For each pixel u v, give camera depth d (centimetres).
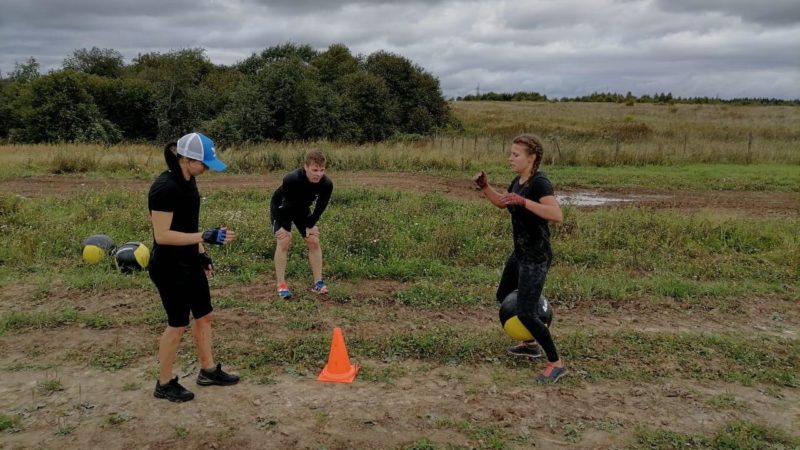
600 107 7075
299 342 558
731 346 580
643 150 2344
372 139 3547
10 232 929
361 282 759
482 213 1141
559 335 596
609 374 516
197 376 496
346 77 3731
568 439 418
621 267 854
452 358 540
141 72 4841
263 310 647
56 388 474
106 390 473
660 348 571
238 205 1224
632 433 427
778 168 2161
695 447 412
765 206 1406
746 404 474
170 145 416
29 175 1725
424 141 2780
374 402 461
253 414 440
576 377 507
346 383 491
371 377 500
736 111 6488
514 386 492
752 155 2361
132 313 638
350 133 3384
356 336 582
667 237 991
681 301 721
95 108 3881
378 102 3603
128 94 4178
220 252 852
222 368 509
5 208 1054
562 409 457
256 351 542
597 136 3609
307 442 405
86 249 816
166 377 454
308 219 692
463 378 504
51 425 423
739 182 1770
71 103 3775
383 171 1956
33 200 1198
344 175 1823
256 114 3145
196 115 4184
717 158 2361
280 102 3194
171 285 431
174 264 429
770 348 584
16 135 3753
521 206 457
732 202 1466
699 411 461
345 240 896
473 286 749
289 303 669
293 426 425
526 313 482
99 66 5169
